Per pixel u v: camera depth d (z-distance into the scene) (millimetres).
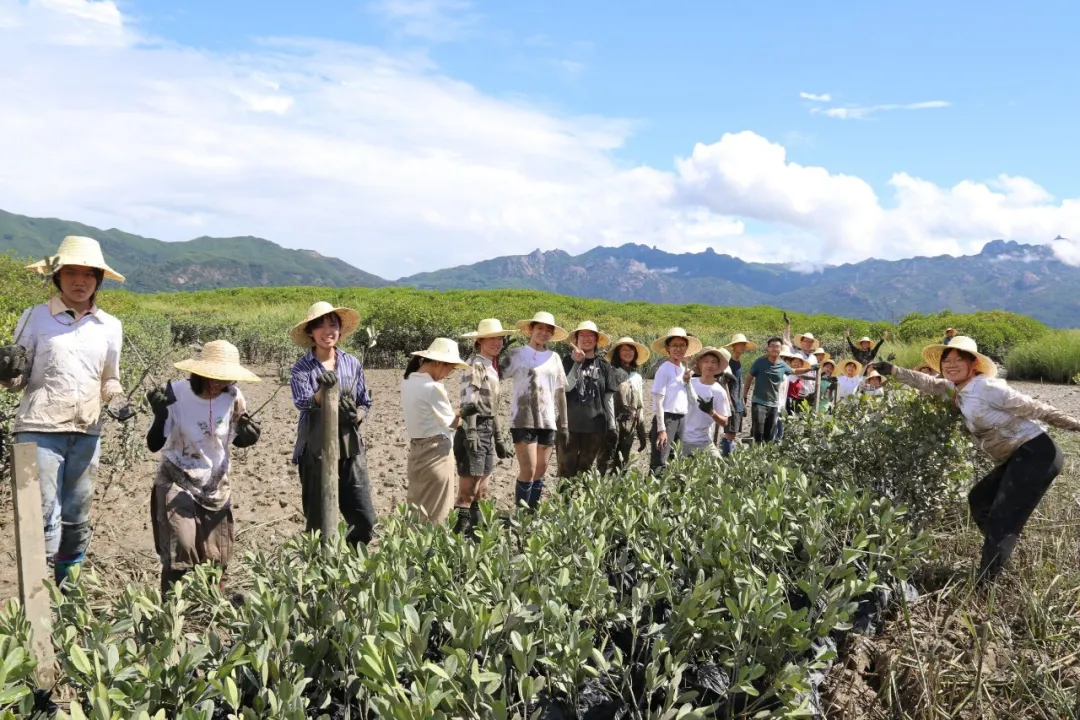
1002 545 5398
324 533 4621
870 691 4137
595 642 3531
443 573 3369
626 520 4293
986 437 5707
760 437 10133
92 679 2580
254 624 2945
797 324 39094
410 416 5770
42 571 3166
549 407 7086
